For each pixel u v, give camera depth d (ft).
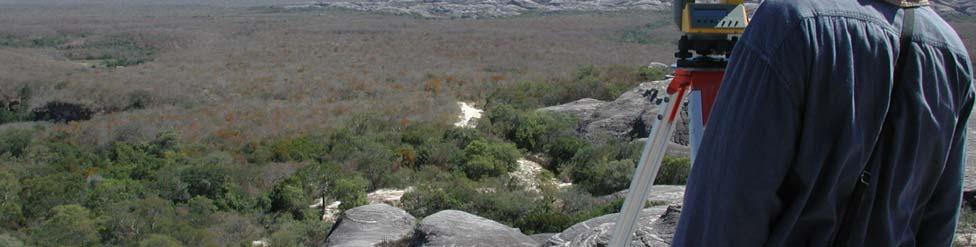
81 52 338.34
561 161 78.89
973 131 22.21
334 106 131.85
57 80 189.88
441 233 31.09
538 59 261.24
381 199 66.44
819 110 5.00
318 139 95.71
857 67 4.99
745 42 5.33
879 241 5.37
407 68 222.07
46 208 67.00
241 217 62.85
